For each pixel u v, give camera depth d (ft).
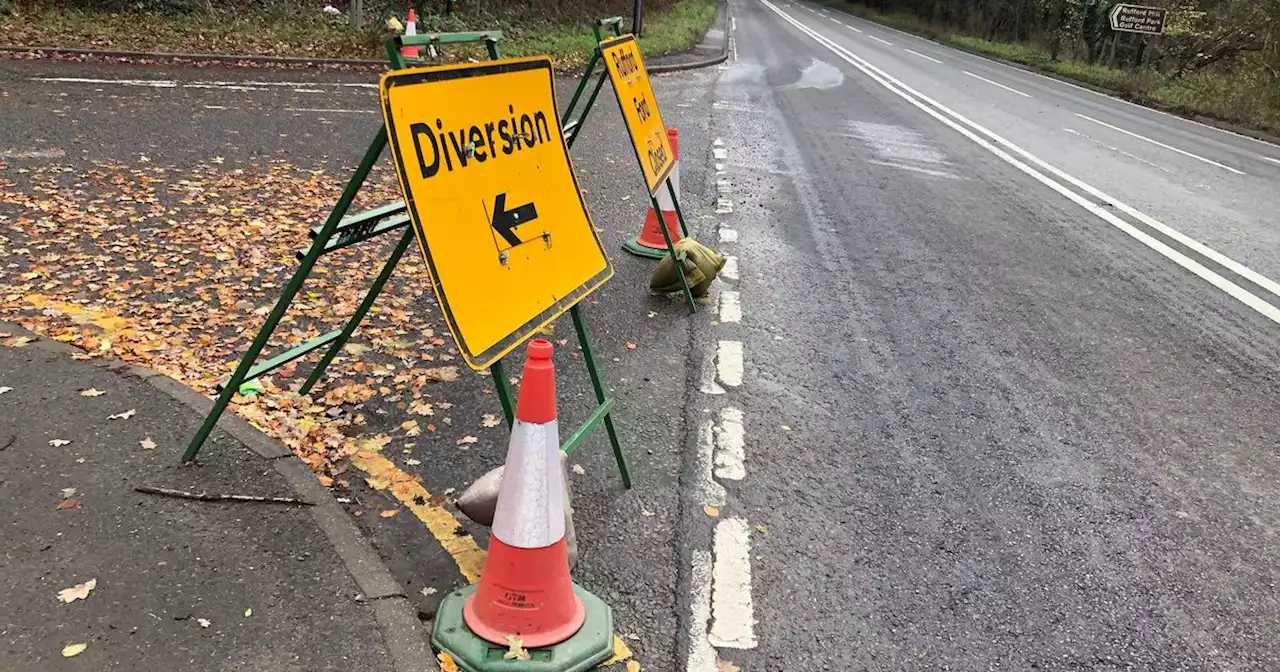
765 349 16.90
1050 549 11.21
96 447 10.91
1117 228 28.55
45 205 20.39
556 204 10.80
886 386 15.74
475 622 8.46
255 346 10.23
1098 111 64.75
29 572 8.67
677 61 69.62
